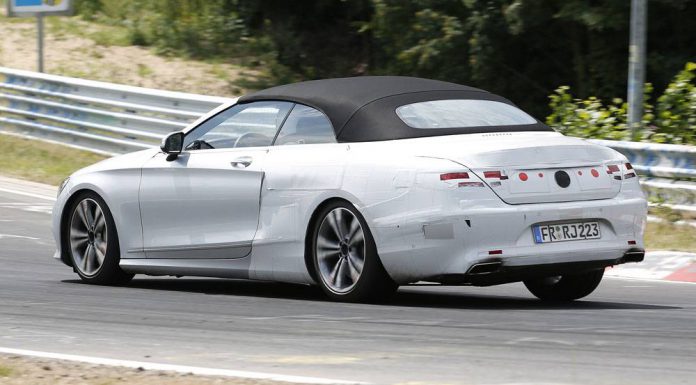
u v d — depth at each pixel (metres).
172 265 22.45
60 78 49.91
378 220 19.08
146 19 78.00
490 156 18.70
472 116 20.39
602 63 63.94
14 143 49.66
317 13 80.62
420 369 13.99
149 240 22.81
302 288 22.97
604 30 63.47
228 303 20.39
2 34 72.81
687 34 62.84
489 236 18.36
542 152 19.08
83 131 48.69
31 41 71.31
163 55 72.56
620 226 19.41
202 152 22.30
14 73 52.16
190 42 74.75
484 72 66.12
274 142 21.31
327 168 20.00
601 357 14.65
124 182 23.22
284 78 71.25
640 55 37.88
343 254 19.89
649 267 27.03
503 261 18.38
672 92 39.91
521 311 19.11
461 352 15.09
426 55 65.94
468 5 62.69
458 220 18.31
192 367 14.08
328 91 21.16
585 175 19.30
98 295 21.69
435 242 18.52
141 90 46.31
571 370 13.81
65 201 24.08
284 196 20.62
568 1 60.50
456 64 67.31
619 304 20.69
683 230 31.31
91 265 23.77
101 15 80.69
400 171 18.97
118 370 13.87
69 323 18.05
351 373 13.80
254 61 73.44
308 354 15.11
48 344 16.14
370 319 18.05
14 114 52.06
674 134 39.34
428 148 19.09
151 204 22.73
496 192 18.50
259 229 21.05
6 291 22.08
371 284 19.45
